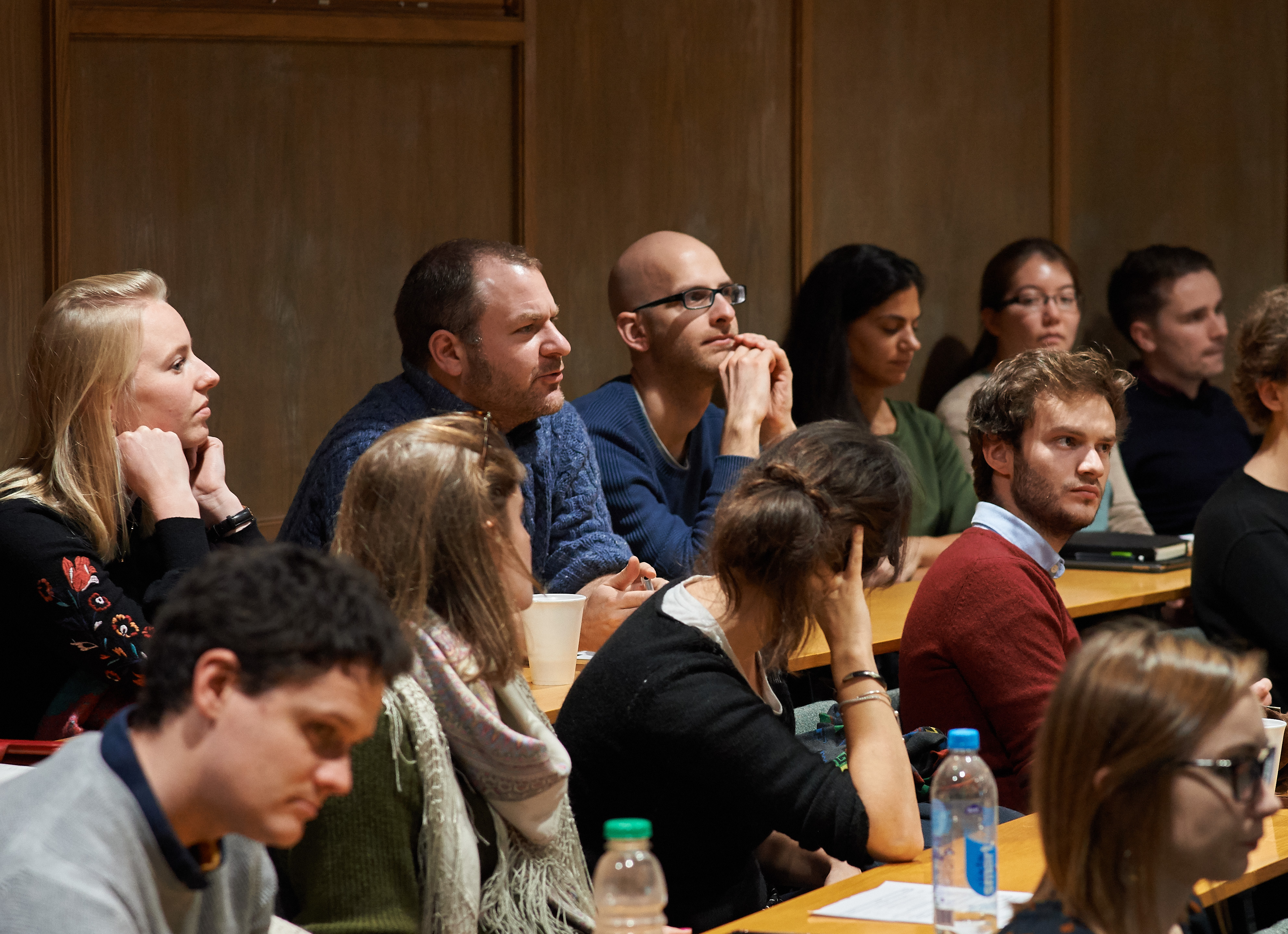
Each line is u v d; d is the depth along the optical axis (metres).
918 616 4.57
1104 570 7.38
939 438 8.38
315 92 7.28
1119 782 2.27
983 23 9.59
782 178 8.83
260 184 7.15
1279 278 10.81
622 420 6.62
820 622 3.78
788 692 4.41
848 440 3.61
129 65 6.80
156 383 4.47
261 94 7.13
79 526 4.31
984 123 9.65
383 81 7.45
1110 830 2.29
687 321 6.68
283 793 2.24
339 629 2.23
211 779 2.25
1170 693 2.28
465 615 3.30
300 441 7.32
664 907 3.30
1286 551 5.78
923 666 4.53
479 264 5.55
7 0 6.44
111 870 2.25
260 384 7.20
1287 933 3.31
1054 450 4.60
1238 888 3.32
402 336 5.70
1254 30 10.62
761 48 8.70
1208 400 9.77
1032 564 4.54
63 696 4.26
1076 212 10.17
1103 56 10.18
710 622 3.65
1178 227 10.48
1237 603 5.81
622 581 5.35
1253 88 10.65
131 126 6.82
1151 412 9.63
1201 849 2.28
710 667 3.60
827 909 3.24
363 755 3.12
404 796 3.15
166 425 4.52
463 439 3.35
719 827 3.67
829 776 3.57
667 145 8.43
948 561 4.58
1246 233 10.69
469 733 3.28
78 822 2.26
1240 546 5.80
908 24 9.30
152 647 2.28
